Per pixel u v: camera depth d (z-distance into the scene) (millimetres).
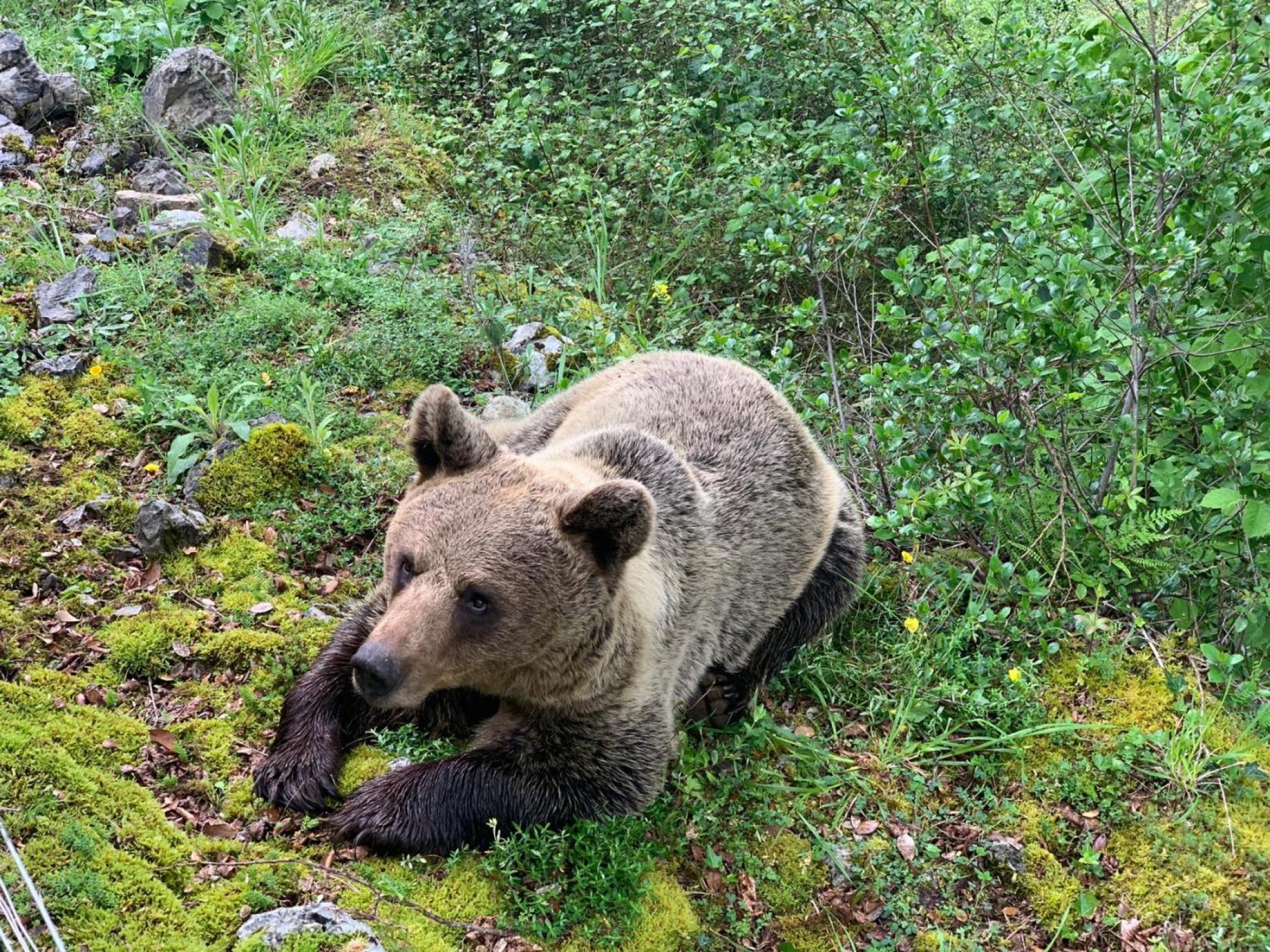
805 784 2205
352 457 2586
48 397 2564
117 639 2113
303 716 2023
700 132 3990
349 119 3859
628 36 4156
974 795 2248
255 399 2613
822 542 2467
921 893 2076
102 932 1646
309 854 1870
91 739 1924
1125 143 2875
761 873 2047
